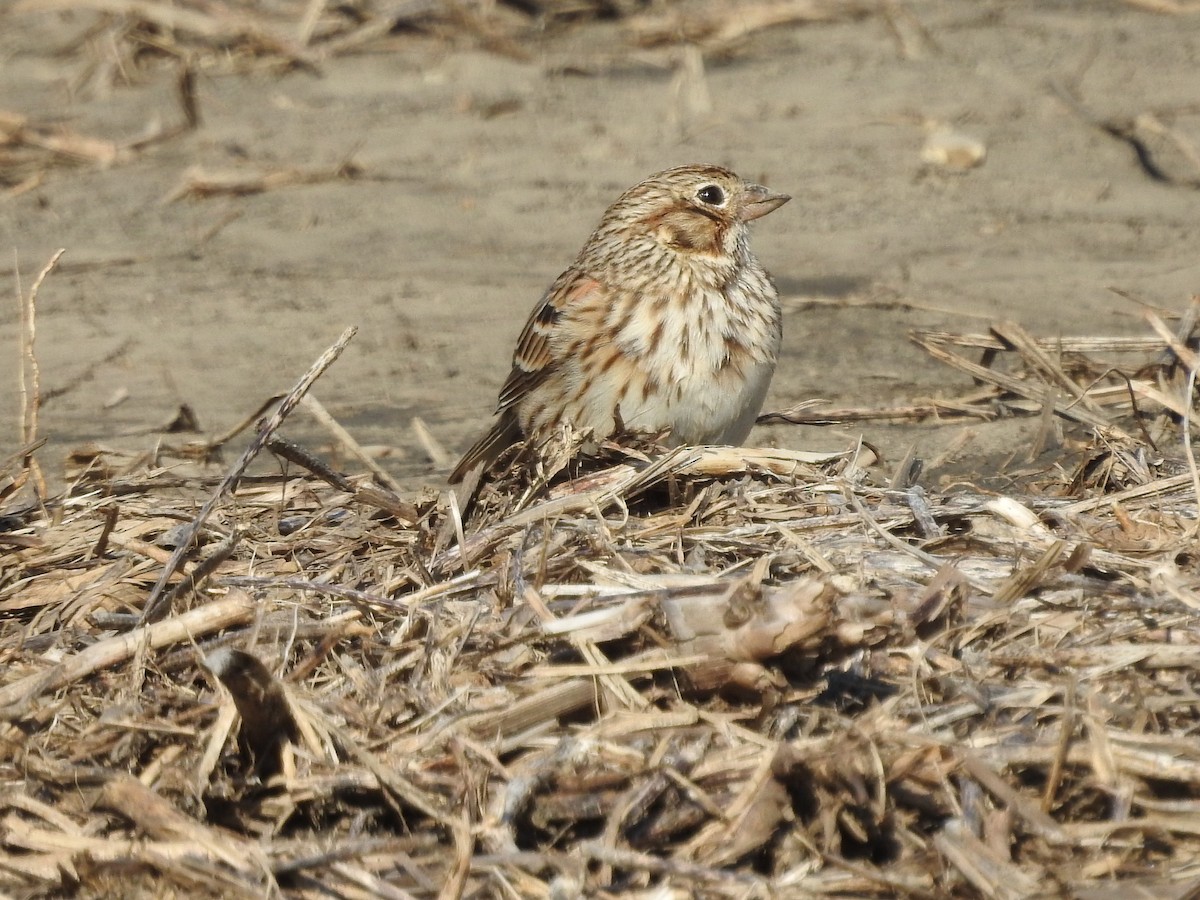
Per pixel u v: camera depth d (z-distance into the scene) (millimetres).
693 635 7223
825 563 8203
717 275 11078
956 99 21422
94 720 7613
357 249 17656
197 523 8617
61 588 9023
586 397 11125
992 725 7023
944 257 16578
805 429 12578
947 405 12789
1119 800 6645
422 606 8047
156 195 19609
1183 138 19453
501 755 7102
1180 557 8422
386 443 12859
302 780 7066
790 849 6695
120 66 23766
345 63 23984
